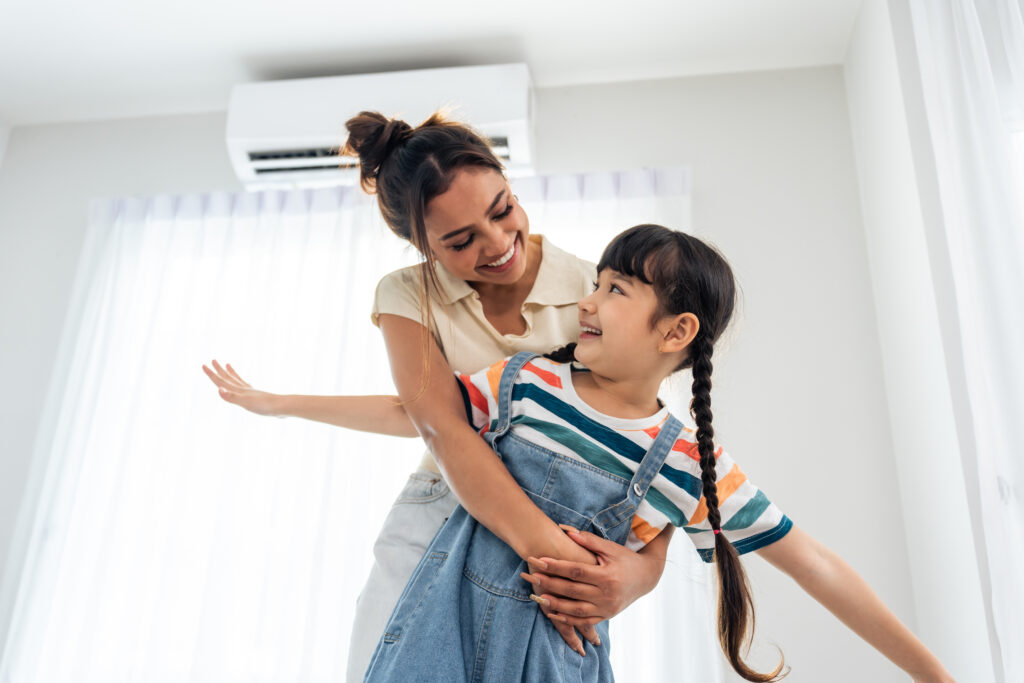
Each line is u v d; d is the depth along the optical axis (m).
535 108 2.37
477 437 0.95
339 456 2.05
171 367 2.21
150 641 1.96
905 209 1.81
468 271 1.08
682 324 0.96
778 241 2.14
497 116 2.17
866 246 2.11
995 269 1.30
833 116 2.25
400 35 2.23
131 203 2.41
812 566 1.00
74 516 2.12
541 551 0.86
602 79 2.38
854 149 2.20
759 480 1.94
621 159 2.30
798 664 1.80
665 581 1.83
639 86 2.37
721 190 2.22
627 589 0.87
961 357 1.58
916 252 1.74
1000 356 1.28
